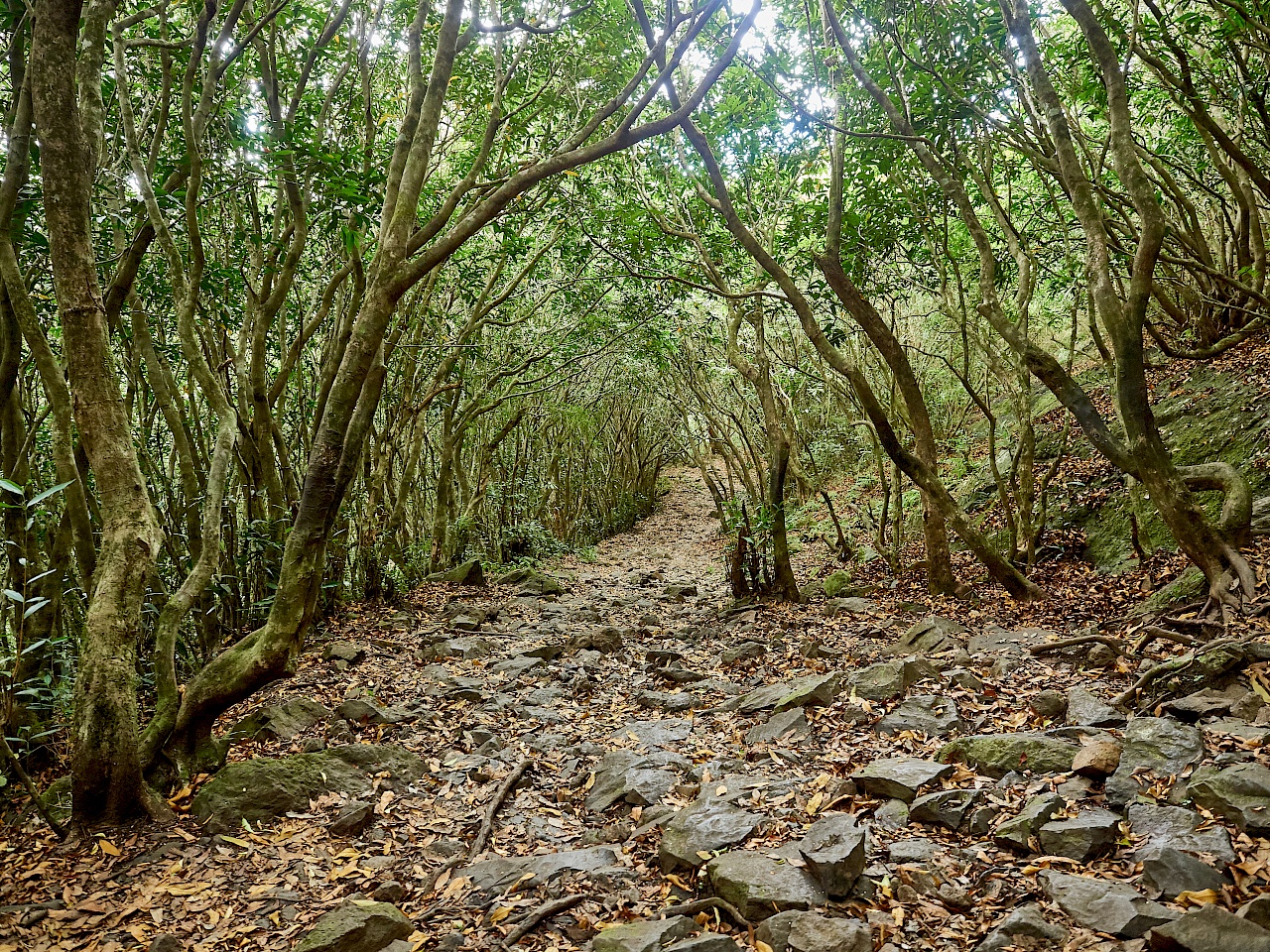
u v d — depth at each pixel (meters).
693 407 14.72
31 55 3.69
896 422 10.81
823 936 2.78
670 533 24.55
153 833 3.97
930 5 7.61
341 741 5.48
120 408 4.04
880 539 10.91
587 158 5.44
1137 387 5.57
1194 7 9.66
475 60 8.70
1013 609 7.65
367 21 7.78
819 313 11.64
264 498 8.27
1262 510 6.59
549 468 19.56
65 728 5.38
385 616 9.84
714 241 10.34
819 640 7.51
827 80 8.94
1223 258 10.35
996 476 9.08
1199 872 2.89
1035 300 14.17
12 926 3.25
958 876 3.22
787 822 3.76
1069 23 9.77
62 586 5.08
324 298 8.05
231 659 4.62
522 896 3.39
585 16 8.64
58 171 3.71
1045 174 8.57
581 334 13.29
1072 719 4.57
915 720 4.95
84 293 3.83
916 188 9.05
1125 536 8.46
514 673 7.41
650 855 3.76
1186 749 3.72
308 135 6.63
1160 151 10.39
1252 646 4.44
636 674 7.41
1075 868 3.14
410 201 5.00
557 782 4.83
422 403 10.93
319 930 3.03
